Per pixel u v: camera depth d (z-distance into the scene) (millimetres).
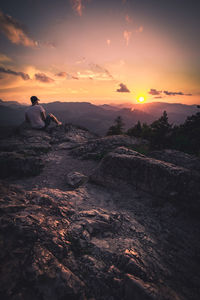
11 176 6250
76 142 11078
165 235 3578
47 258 2404
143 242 3250
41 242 2648
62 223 3332
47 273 2186
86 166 7566
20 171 6406
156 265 2695
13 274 2061
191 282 2512
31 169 6629
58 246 2695
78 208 4129
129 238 3309
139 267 2533
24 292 1923
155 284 2320
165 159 6199
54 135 11930
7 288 1906
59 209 3779
